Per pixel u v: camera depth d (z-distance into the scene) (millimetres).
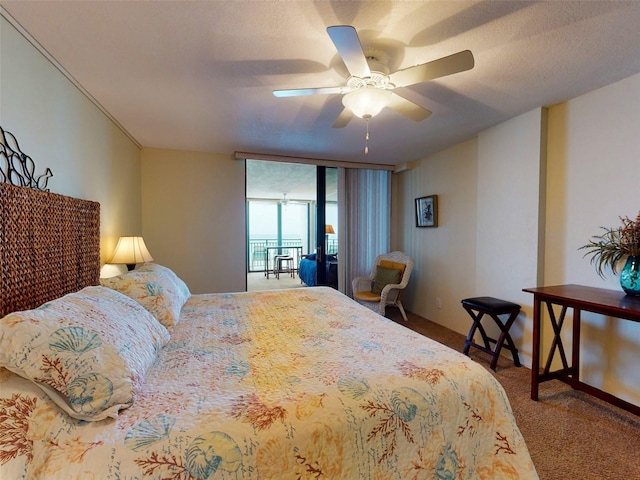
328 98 2152
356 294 3857
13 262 1245
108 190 2453
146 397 990
